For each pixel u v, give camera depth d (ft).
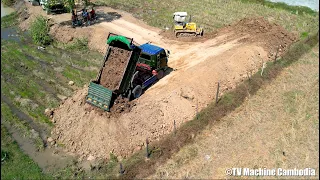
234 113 67.46
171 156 57.47
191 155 57.36
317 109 68.44
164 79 77.15
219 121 65.10
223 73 76.84
